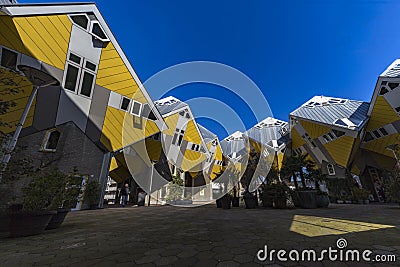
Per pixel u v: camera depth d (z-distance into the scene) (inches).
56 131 351.9
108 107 412.8
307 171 434.3
